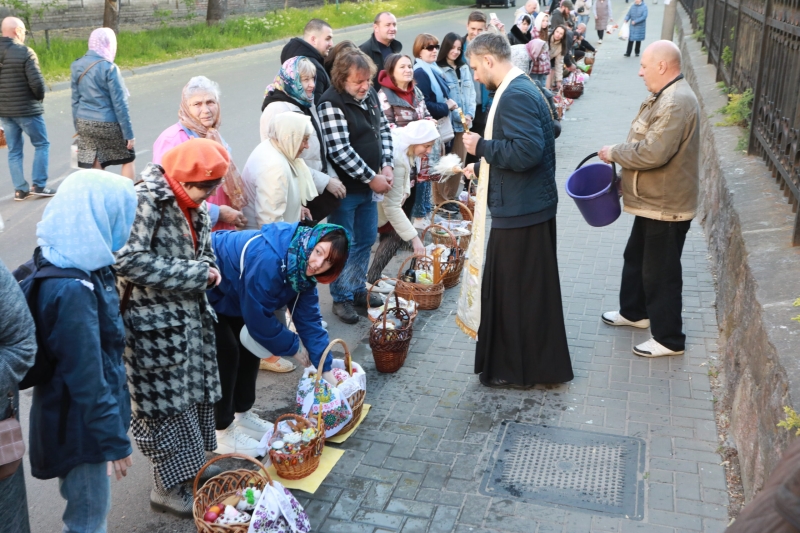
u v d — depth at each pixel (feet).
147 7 66.23
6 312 6.72
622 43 68.54
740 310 12.85
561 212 24.25
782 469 4.01
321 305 17.69
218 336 10.89
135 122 35.47
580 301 17.22
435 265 17.11
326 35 19.26
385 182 15.55
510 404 13.01
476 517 10.10
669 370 13.98
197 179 8.82
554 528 9.84
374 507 10.34
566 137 33.60
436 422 12.46
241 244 10.55
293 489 10.69
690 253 19.69
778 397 9.09
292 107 14.26
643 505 10.25
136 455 12.11
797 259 12.07
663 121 13.04
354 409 12.03
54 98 41.98
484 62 12.49
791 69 14.79
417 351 15.11
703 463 11.15
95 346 7.63
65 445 7.99
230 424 11.64
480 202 13.01
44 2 55.88
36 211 23.58
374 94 16.24
